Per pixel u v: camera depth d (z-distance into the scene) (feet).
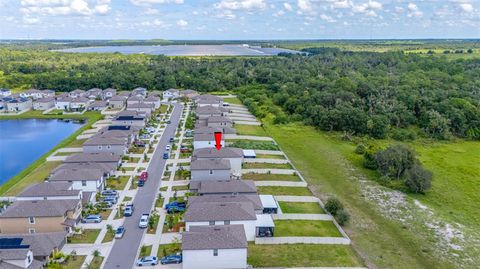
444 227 221.05
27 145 371.15
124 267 166.91
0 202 227.40
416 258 187.93
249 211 195.21
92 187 236.63
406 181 273.33
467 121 417.49
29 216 189.37
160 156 318.24
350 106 443.73
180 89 654.12
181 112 497.05
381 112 436.35
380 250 192.54
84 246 182.80
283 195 248.52
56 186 219.00
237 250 163.43
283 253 181.27
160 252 178.81
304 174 294.66
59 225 192.13
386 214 234.99
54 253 170.50
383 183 281.33
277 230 202.90
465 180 292.40
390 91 490.08
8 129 432.25
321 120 426.92
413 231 215.51
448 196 264.72
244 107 530.68
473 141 402.11
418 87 515.09
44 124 456.04
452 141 399.24
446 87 520.83
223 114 444.14
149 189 251.60
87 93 587.68
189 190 244.63
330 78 638.94
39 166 293.43
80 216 209.97
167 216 214.07
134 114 421.59
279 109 506.48
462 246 201.46
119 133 334.65
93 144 307.99
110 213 217.15
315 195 256.32
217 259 163.84
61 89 642.22
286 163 309.22
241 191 226.38
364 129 405.18
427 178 266.98
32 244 166.91
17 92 613.52
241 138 371.76
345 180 287.89
